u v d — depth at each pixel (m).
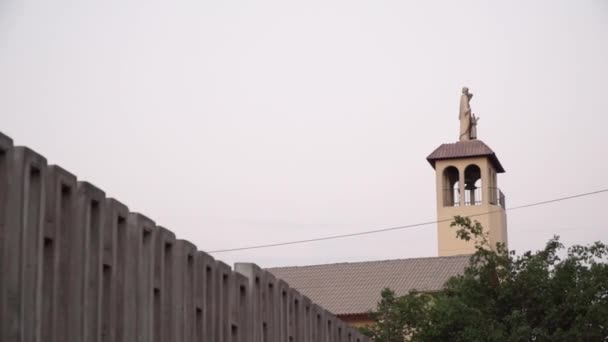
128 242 20.11
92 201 18.84
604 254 41.97
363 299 74.62
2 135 16.33
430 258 78.19
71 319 17.86
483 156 88.19
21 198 16.55
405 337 51.75
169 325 21.81
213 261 24.39
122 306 19.67
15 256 16.39
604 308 39.84
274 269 80.88
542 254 42.53
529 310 41.59
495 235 88.00
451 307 41.12
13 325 16.33
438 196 88.75
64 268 17.86
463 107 90.75
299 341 30.80
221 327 24.61
